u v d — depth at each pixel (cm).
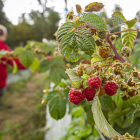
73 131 278
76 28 60
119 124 124
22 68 272
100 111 59
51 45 244
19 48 215
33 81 1360
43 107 681
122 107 90
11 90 1023
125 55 69
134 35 82
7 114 693
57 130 376
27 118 628
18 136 506
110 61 69
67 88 140
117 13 67
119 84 66
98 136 204
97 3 63
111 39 71
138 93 64
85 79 63
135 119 102
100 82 58
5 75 452
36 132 459
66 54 60
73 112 239
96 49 76
